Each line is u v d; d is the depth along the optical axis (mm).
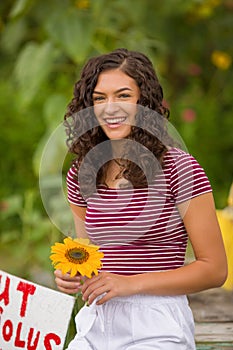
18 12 7129
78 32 7148
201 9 8953
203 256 3371
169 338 3301
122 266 3412
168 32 9055
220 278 3373
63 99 7586
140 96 3416
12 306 3564
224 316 4984
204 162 9258
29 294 3555
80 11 7414
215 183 9180
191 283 3322
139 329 3320
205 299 5398
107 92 3395
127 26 8281
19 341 3543
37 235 7207
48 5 7965
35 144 8867
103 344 3391
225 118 9570
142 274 3330
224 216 4824
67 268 3246
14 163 8867
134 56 3441
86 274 3234
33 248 7363
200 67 9867
